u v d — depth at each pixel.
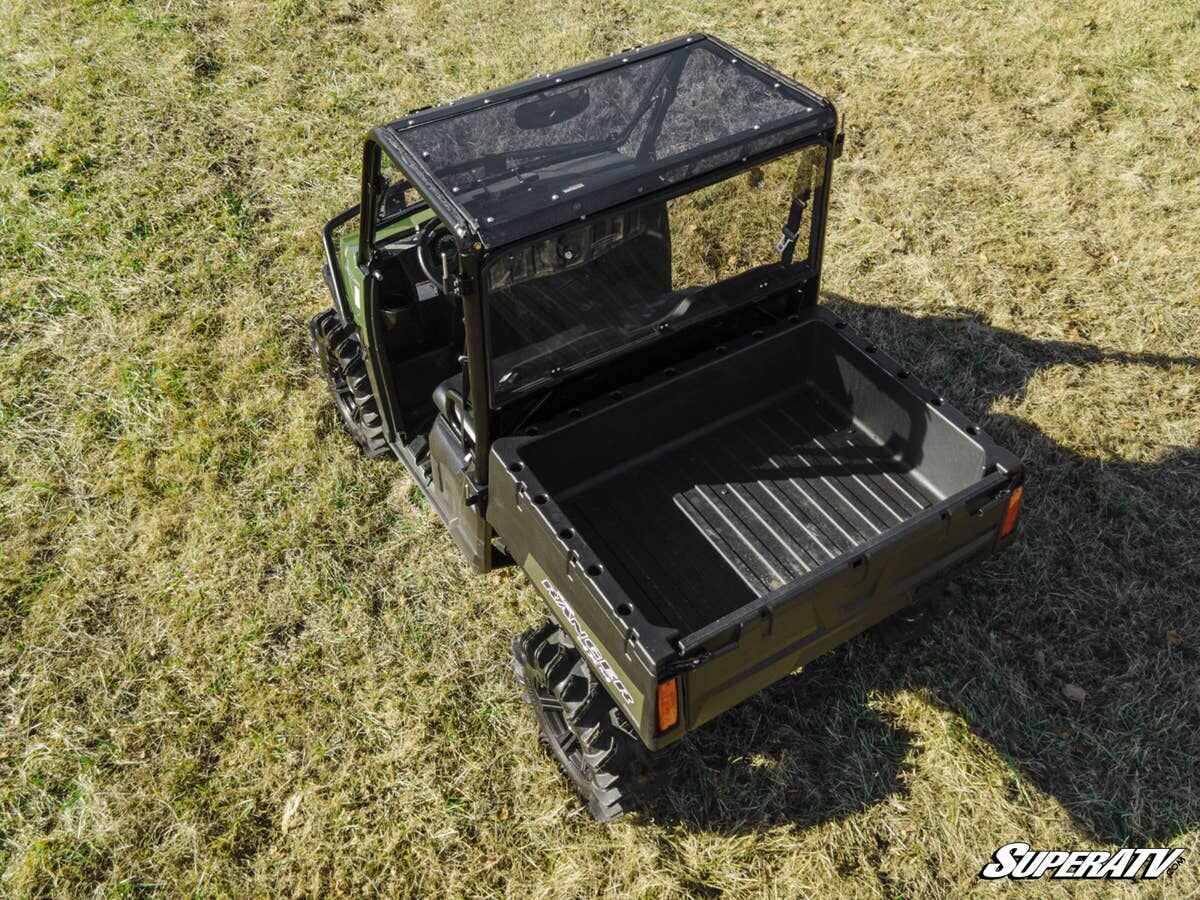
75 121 8.18
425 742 4.55
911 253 6.83
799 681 4.68
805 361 4.56
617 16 9.25
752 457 4.41
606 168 3.67
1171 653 4.75
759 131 3.81
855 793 4.31
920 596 3.90
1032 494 5.39
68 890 4.16
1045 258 6.75
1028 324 6.33
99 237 7.20
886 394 4.21
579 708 3.84
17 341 6.52
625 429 4.23
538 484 3.71
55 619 5.07
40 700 4.77
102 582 5.22
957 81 8.27
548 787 4.38
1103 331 6.28
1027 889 4.02
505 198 3.52
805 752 4.45
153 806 4.39
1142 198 7.17
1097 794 4.28
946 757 4.39
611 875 4.12
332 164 7.77
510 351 3.76
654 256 3.90
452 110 3.93
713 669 3.27
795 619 3.38
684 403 4.33
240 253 7.03
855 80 8.36
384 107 8.31
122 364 6.29
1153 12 8.97
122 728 4.66
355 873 4.18
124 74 8.68
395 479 5.62
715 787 4.35
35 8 9.54
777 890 4.05
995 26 8.91
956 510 3.56
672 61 4.15
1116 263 6.70
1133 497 5.37
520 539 3.89
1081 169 7.40
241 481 5.64
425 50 8.96
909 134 7.79
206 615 5.07
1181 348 6.15
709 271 4.12
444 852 4.23
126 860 4.24
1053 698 4.61
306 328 6.48
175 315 6.62
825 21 9.08
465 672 4.78
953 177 7.39
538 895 4.08
